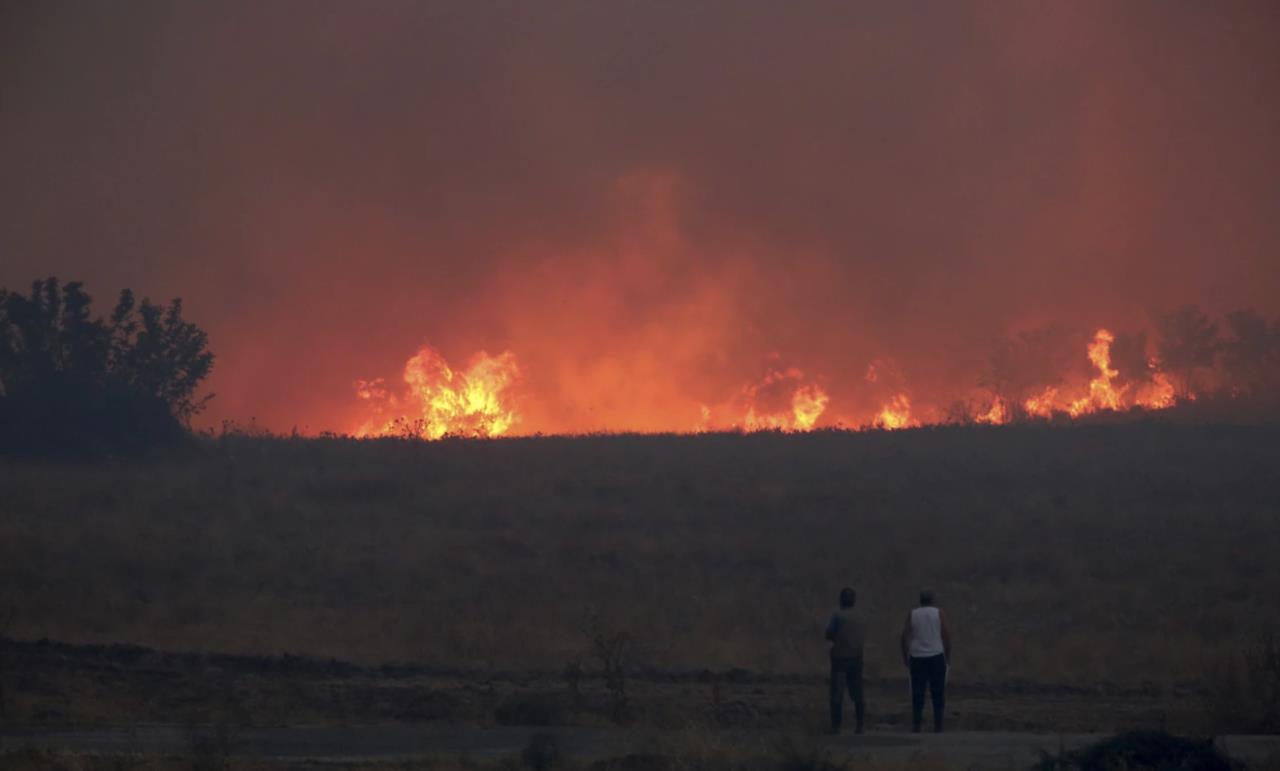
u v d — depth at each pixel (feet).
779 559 191.21
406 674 126.41
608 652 118.73
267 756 89.40
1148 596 166.91
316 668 127.54
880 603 164.96
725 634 146.51
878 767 78.89
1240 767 75.56
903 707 113.70
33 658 124.36
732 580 180.14
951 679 126.62
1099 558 188.96
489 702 112.88
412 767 82.64
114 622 148.77
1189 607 160.15
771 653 136.26
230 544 195.83
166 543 193.77
